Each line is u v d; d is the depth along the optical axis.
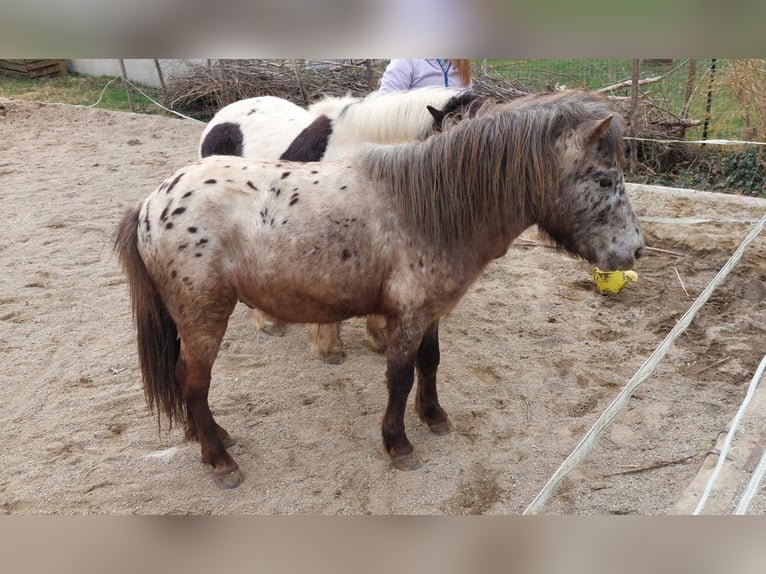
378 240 2.87
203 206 2.86
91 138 8.97
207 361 3.06
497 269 5.36
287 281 2.91
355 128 3.95
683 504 2.61
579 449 2.21
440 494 3.13
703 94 7.83
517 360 4.18
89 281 5.27
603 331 4.46
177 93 10.60
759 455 2.80
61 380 4.06
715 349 4.18
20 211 6.60
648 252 5.38
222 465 3.22
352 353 4.34
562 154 2.84
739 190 7.16
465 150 2.83
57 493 3.18
